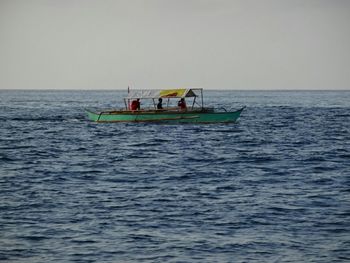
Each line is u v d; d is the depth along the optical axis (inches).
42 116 5866.1
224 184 2154.3
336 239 1476.4
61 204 1814.7
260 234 1510.8
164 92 4269.2
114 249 1395.2
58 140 3649.1
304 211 1734.7
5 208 1761.8
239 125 4672.7
